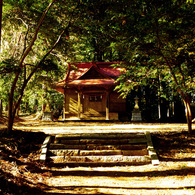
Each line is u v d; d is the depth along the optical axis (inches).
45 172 290.0
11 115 431.8
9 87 620.7
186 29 381.4
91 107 940.0
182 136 437.4
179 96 861.8
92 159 341.4
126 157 339.6
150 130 545.3
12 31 621.9
